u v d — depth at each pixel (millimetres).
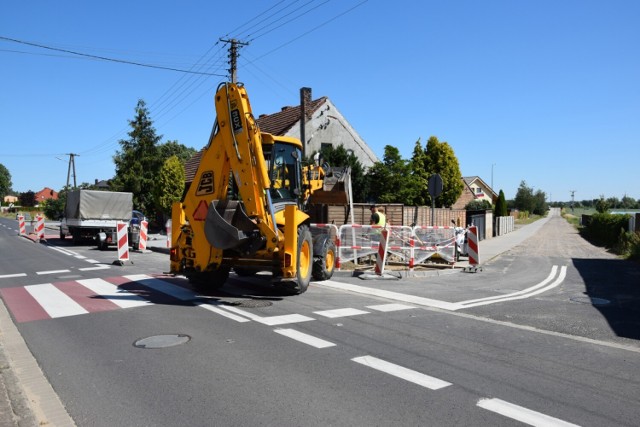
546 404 4219
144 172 34625
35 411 4051
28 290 9734
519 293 10062
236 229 8344
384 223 14797
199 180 8945
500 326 7070
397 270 12609
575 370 5129
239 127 8531
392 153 24641
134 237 19328
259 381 4699
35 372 4988
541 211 107062
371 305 8422
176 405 4164
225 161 8758
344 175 15109
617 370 5148
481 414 4000
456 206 54250
